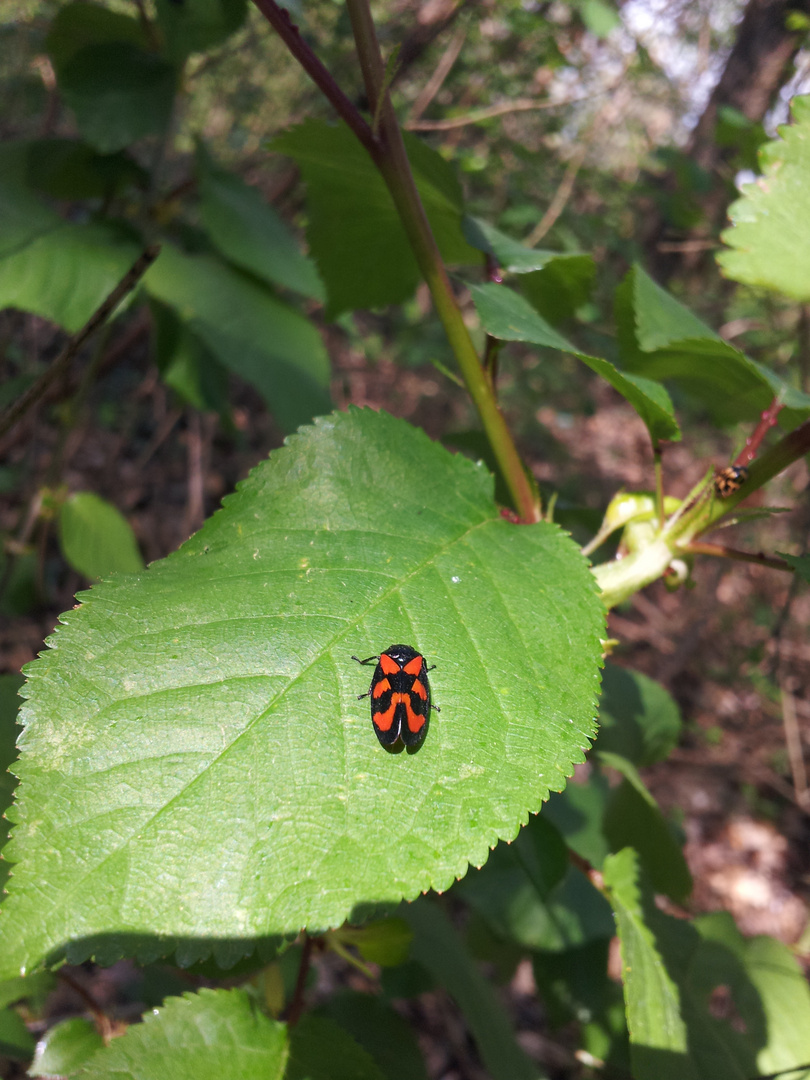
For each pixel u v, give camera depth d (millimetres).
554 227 382
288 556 87
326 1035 105
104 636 76
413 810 72
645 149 495
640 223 487
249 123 404
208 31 163
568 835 151
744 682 477
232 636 78
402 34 340
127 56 172
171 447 479
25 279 156
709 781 471
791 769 475
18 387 240
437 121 372
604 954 177
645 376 132
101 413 451
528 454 563
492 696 80
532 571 93
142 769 69
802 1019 142
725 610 499
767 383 107
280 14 97
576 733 80
